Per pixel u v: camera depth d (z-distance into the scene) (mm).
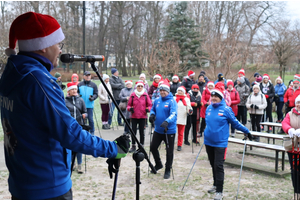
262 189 4996
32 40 1599
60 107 1550
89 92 8359
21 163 1567
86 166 6199
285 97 9750
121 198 4586
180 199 4566
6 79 1588
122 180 5414
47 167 1582
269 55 17438
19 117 1528
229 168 6270
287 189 4977
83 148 1604
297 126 4305
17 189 1602
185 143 8453
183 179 5492
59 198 1621
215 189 4859
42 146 1564
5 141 1676
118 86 10289
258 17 29344
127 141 1841
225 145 4609
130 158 6816
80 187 5020
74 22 40344
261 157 7195
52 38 1643
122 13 45156
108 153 1724
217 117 4645
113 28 47188
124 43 50438
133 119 7289
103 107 9977
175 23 29406
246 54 16266
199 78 10258
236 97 9070
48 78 1561
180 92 7590
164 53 21750
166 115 5555
